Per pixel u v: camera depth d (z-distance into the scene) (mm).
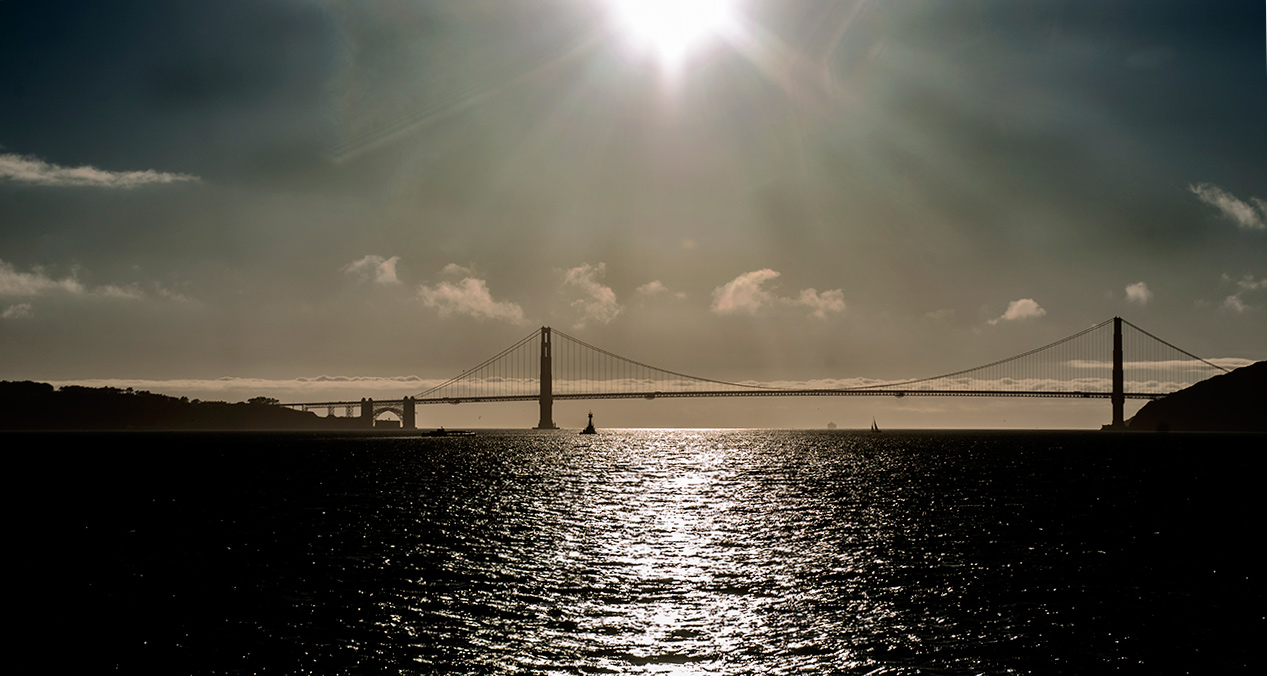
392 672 27984
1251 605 36062
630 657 29406
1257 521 59750
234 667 28531
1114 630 32531
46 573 41750
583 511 66875
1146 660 29375
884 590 38656
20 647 30438
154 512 64062
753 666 28547
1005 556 46656
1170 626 33125
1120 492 80562
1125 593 38031
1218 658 29641
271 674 27906
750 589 38938
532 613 34719
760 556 47000
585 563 44812
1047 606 35812
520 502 72812
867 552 48094
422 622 33375
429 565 43906
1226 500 73188
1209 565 43938
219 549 48219
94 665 28719
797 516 64062
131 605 35750
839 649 30281
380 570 42594
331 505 69000
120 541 50781
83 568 42938
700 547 49938
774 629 32625
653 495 79812
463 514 64062
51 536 52562
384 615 34312
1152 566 43750
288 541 50969
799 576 41688
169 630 32312
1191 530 55656
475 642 30969
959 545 50188
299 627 32656
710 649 30250
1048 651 30141
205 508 66562
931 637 31625
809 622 33562
